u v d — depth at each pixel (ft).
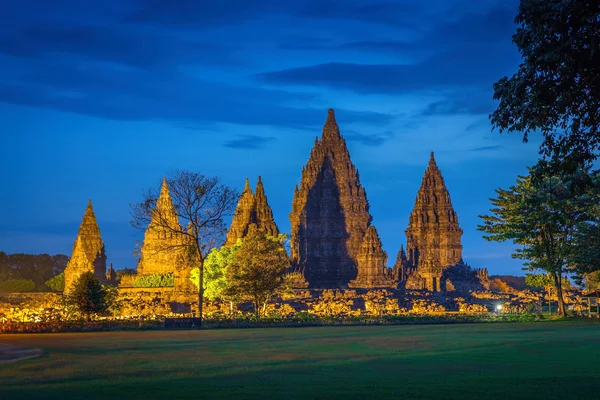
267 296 363.35
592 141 111.55
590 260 303.27
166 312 421.59
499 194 336.49
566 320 306.35
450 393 102.89
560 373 122.62
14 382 113.50
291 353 153.79
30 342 188.03
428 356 147.74
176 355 149.89
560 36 104.63
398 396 100.78
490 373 122.72
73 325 257.75
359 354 151.74
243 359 142.31
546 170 115.34
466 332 220.43
